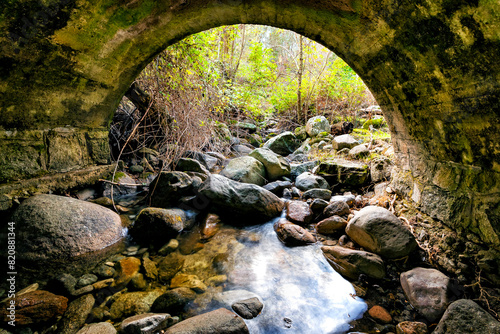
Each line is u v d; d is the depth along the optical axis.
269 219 3.37
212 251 2.66
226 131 6.58
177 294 1.94
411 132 2.43
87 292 1.92
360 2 1.79
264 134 8.49
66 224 2.35
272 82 8.95
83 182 3.10
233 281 2.21
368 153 4.42
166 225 2.78
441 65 1.63
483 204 1.71
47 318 1.63
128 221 3.09
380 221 2.40
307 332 1.72
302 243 2.78
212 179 3.44
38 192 2.55
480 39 1.30
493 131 1.52
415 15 1.55
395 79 2.19
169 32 2.70
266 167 4.68
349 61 2.60
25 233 2.19
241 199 3.29
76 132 3.04
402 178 2.84
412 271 2.07
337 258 2.39
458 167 1.95
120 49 2.62
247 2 2.32
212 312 1.70
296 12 2.29
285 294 2.07
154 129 5.04
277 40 11.45
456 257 1.93
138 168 4.54
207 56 5.20
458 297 1.78
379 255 2.33
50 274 2.08
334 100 7.84
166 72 4.23
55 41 2.06
